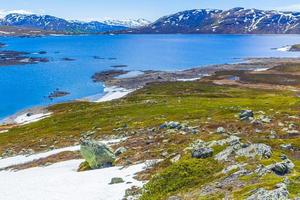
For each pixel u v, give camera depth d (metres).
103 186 45.56
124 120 105.31
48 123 123.94
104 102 163.00
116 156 60.97
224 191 32.94
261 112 83.69
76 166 61.31
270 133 63.31
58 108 159.75
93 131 94.25
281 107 110.50
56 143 88.81
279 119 74.19
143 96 169.25
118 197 41.00
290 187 29.61
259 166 35.62
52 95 190.62
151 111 117.38
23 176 60.19
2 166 74.00
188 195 35.09
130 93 187.62
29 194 48.16
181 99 148.12
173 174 40.34
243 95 163.62
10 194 49.97
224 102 130.25
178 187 38.19
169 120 93.62
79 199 42.69
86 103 162.62
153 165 49.59
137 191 40.84
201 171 39.56
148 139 69.25
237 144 42.66
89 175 52.25
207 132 66.88
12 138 109.38
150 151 58.75
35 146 90.56
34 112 158.38
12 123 142.88
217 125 71.38
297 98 133.75
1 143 104.12
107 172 51.91
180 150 51.81
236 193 31.08
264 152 39.25
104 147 58.22
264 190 28.83
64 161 67.25
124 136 80.50
